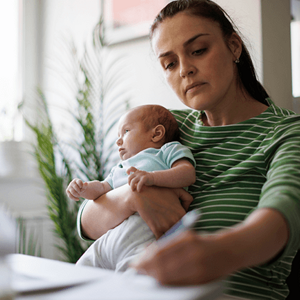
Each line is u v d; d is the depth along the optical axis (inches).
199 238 14.4
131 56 80.0
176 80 32.8
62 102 96.3
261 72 58.6
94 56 88.5
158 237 28.8
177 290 13.2
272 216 17.0
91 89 84.0
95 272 17.2
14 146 99.0
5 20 102.0
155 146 36.8
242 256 14.9
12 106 100.7
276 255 17.0
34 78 104.8
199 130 35.7
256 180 30.1
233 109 34.1
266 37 59.5
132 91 79.5
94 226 32.4
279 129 29.7
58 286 13.8
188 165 32.2
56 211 75.5
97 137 78.3
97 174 71.2
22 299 12.8
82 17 92.6
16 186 94.9
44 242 92.6
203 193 31.9
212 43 31.1
